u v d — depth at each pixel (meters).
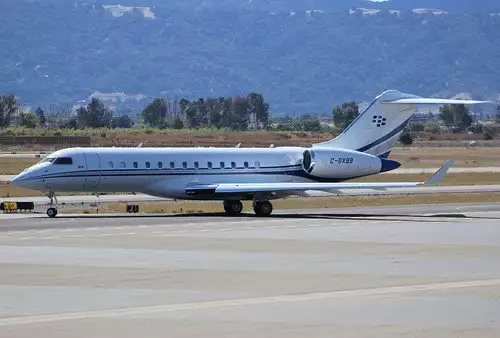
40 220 162.50
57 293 90.44
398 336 73.44
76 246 124.06
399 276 101.19
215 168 183.88
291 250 121.62
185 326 76.50
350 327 76.31
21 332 74.50
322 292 91.62
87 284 95.19
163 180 179.50
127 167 176.88
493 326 76.88
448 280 98.81
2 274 100.94
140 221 161.00
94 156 175.25
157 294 90.12
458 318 79.81
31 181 171.75
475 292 92.00
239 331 74.81
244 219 167.25
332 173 188.88
